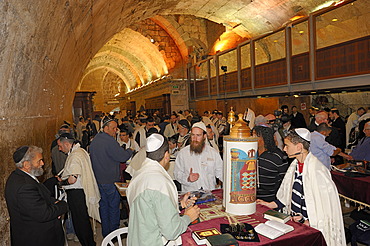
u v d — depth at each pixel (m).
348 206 5.36
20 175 2.61
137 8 12.68
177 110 22.92
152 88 28.03
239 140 2.32
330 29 11.80
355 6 10.24
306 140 2.56
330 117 8.70
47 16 3.75
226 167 2.42
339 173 4.46
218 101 19.05
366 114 8.35
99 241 4.53
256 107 16.03
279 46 16.59
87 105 17.31
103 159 4.41
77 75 10.96
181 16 20.62
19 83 3.33
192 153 3.58
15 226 2.53
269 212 2.45
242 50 17.12
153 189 1.88
